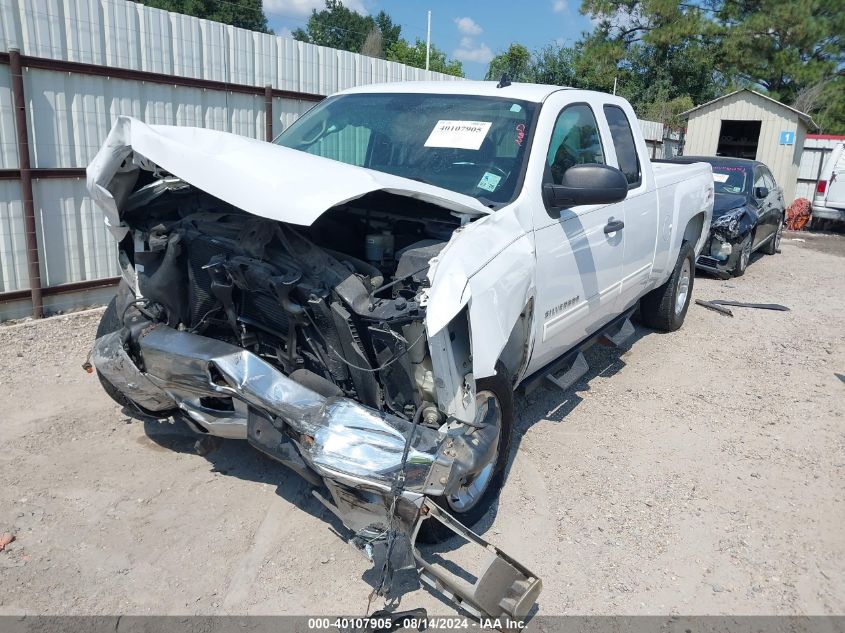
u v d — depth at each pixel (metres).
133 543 3.45
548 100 4.48
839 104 30.22
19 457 4.15
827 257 13.94
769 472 4.56
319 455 2.95
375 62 10.61
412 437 2.94
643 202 5.54
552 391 5.71
